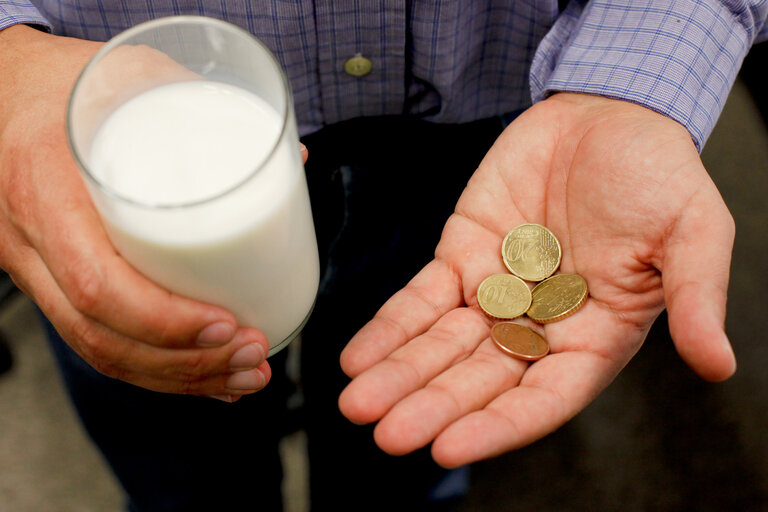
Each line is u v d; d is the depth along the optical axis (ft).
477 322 1.03
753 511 1.73
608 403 1.87
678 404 1.86
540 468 1.80
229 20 1.16
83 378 1.35
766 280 2.01
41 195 0.89
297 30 1.16
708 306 0.86
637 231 0.99
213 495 1.64
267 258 0.85
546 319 1.00
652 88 1.11
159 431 1.46
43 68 1.01
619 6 1.16
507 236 1.08
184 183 0.80
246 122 0.83
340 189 1.31
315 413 1.61
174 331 0.87
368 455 1.63
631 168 1.00
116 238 0.82
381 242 1.34
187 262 0.81
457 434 0.89
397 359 0.97
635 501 1.76
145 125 0.82
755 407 1.84
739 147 2.23
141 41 0.84
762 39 1.23
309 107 1.28
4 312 2.01
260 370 1.00
